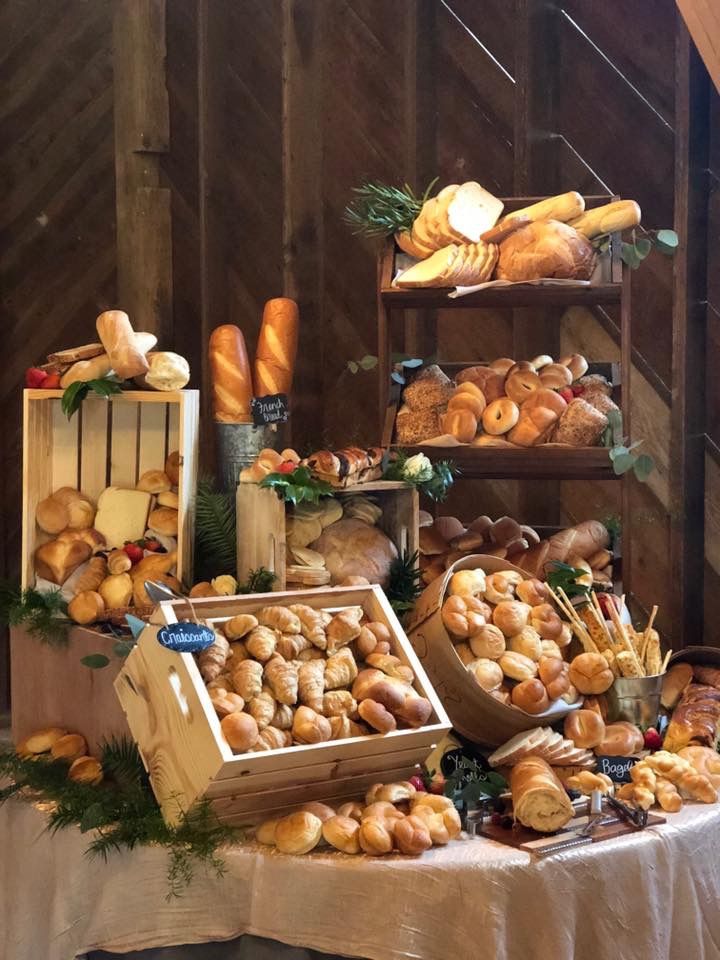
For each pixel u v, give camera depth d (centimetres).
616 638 253
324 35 418
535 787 207
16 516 444
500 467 295
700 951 211
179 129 441
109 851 207
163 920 202
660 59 355
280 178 432
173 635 201
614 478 304
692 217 341
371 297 421
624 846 205
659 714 259
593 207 294
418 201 302
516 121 372
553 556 286
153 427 268
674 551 350
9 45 439
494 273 285
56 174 446
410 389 299
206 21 422
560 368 290
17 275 445
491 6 386
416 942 193
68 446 266
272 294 438
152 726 210
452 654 235
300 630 218
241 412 292
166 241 399
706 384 352
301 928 196
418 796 212
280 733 204
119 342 254
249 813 206
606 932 201
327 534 258
